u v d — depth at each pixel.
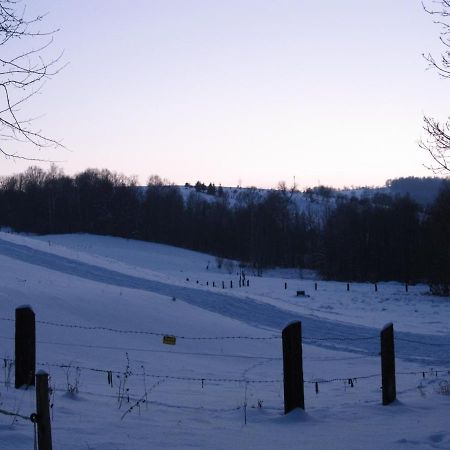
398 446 7.00
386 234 80.81
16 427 6.81
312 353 21.34
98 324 22.69
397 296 47.16
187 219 118.88
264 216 109.25
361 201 129.25
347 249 83.69
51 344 17.81
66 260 45.09
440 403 10.49
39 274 34.25
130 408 8.57
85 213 117.50
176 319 25.59
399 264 78.94
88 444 6.36
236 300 33.91
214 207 127.81
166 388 12.70
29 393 9.02
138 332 20.50
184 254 103.00
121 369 15.27
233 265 92.88
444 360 20.22
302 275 89.06
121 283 37.31
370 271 81.25
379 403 10.61
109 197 117.31
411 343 23.88
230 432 7.79
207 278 67.19
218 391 12.84
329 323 28.86
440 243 46.19
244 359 19.56
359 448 6.91
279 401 11.39
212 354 19.83
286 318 29.58
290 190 158.50
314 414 9.55
